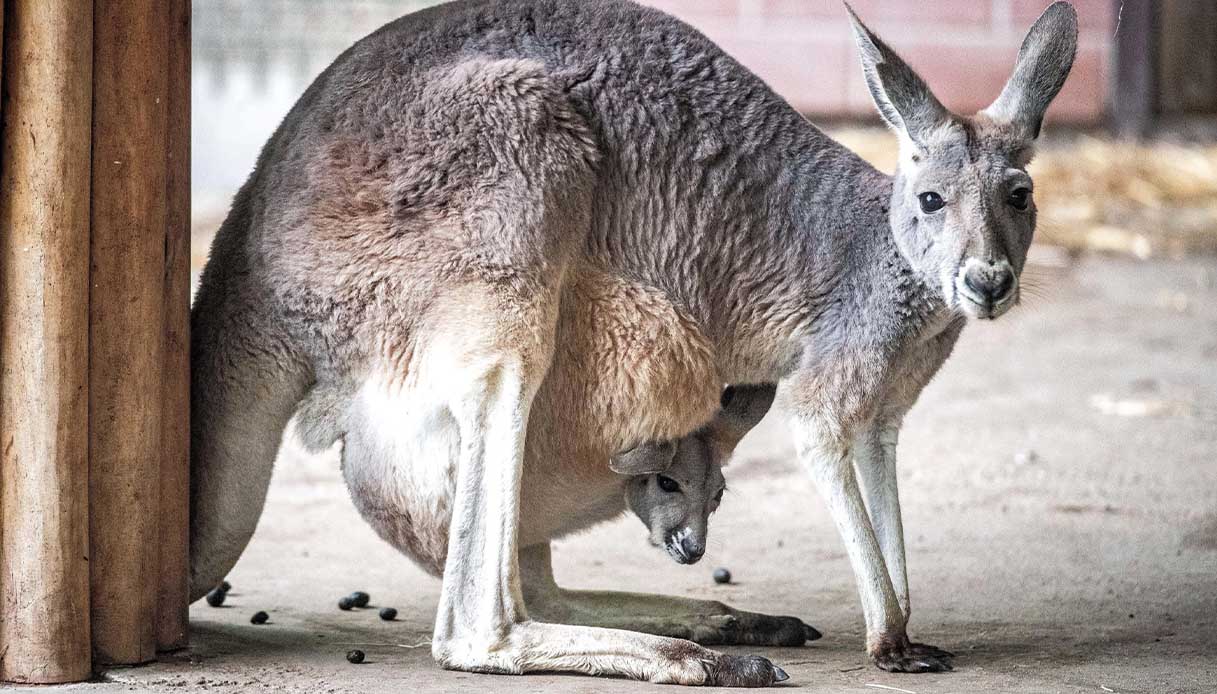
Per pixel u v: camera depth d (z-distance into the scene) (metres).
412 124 4.82
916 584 5.91
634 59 5.08
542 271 4.73
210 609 5.47
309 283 4.80
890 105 4.85
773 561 6.36
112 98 4.32
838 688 4.42
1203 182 15.19
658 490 5.29
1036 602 5.62
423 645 4.97
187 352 4.66
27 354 4.20
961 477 7.76
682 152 5.06
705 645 5.13
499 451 4.62
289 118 5.03
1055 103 16.66
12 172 4.18
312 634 5.10
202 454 4.94
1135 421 8.91
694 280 5.08
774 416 9.36
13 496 4.24
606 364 4.94
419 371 4.75
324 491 7.61
